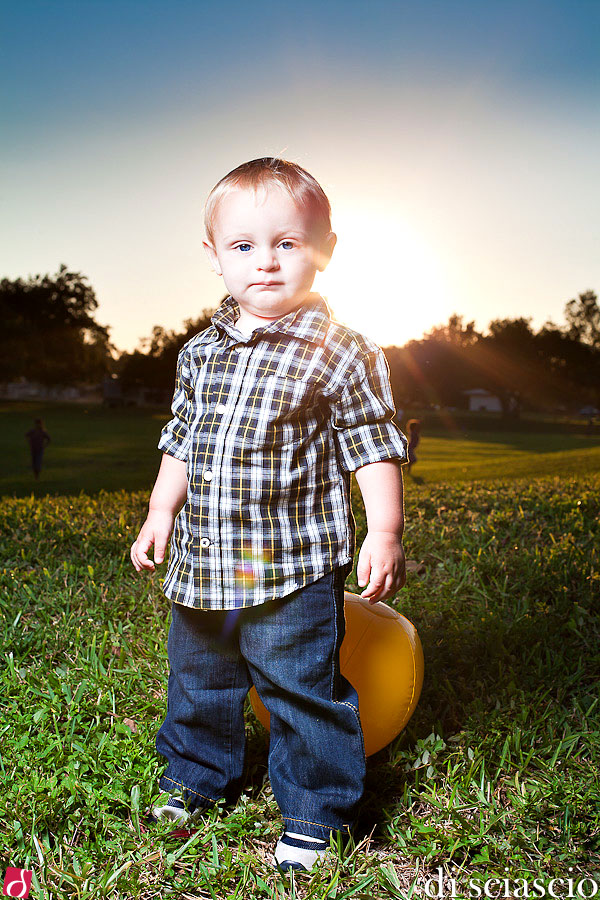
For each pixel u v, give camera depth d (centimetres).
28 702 272
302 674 195
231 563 194
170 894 189
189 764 218
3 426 4459
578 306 9081
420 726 264
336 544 198
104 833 208
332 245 207
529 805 215
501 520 513
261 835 213
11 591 390
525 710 261
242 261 196
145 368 9269
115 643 329
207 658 209
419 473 1959
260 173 195
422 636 327
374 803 226
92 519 538
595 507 562
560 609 359
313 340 197
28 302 7706
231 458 194
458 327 9531
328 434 201
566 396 9162
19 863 195
